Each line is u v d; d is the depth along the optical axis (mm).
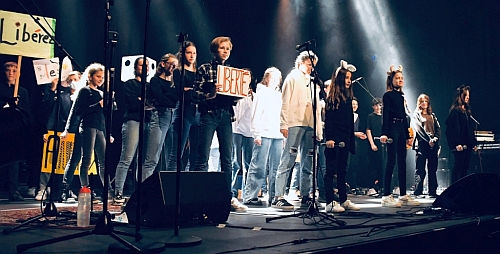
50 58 5406
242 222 3316
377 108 7254
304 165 4777
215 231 2877
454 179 6199
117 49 7793
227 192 3260
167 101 4094
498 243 3631
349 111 4297
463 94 6258
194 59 4227
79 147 5051
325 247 2342
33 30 5332
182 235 2469
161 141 4184
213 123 3754
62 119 5461
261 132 4766
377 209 4492
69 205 4523
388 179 4930
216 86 3605
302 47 3631
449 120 6215
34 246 2045
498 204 4133
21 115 3059
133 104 4359
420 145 6688
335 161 4246
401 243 2773
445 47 9953
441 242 3121
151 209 2881
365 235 2775
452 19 9859
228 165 3887
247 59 9305
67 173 5043
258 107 4746
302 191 4766
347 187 7398
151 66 5520
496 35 9461
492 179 4227
